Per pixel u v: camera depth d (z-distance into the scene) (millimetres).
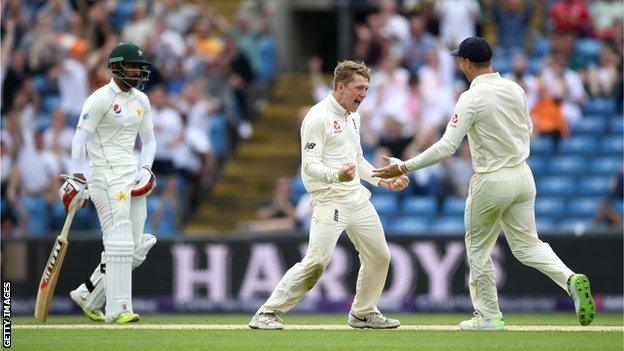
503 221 37906
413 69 75000
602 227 65938
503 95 36688
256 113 80750
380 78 72438
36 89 76438
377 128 71000
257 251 59969
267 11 82750
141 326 40000
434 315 55688
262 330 38406
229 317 52594
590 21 80125
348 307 58656
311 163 37312
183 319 48844
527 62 78875
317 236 37938
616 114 75438
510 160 36906
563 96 73938
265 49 82750
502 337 35812
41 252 60688
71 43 76500
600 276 58406
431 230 66625
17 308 60625
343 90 37656
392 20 78188
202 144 73500
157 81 73312
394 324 39375
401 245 59188
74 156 40156
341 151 37906
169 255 60406
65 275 60250
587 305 36562
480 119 36656
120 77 40500
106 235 40688
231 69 78125
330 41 96375
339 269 58906
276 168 77500
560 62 73812
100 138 40656
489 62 36938
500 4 79438
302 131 37812
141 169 41750
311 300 59062
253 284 59938
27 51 76562
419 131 69688
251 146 79000
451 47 75812
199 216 73875
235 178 76938
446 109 71250
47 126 75188
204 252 60250
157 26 76938
